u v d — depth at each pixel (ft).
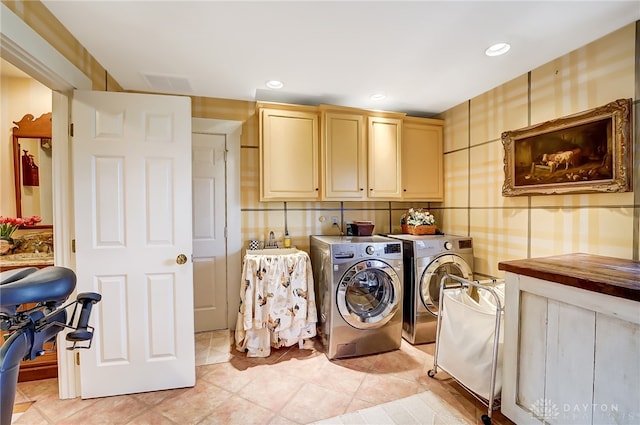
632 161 5.72
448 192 10.53
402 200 10.15
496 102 8.61
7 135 7.93
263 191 8.83
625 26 5.76
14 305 3.28
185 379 6.61
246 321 7.70
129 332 6.34
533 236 7.66
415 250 8.64
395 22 5.55
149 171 6.34
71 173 6.10
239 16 5.32
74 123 5.96
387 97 9.36
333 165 9.20
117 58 6.81
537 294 5.04
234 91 8.84
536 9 5.22
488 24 5.65
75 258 6.12
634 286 3.89
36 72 5.16
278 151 8.93
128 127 6.21
